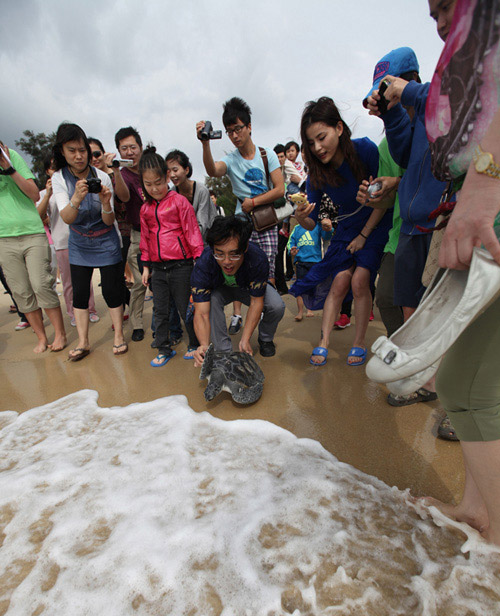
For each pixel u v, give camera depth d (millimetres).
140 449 1870
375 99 1946
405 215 2016
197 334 2545
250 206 3350
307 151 2480
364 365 2717
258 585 1131
